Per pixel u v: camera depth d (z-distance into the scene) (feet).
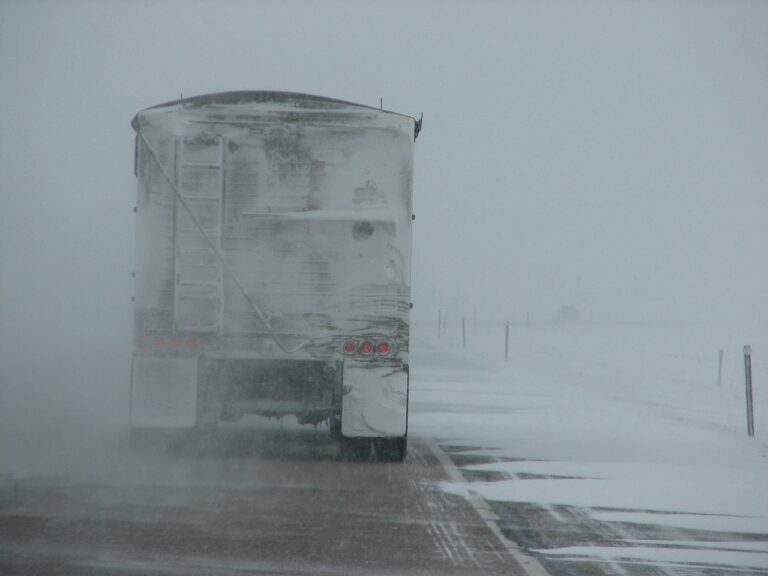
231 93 156.35
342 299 156.87
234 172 156.25
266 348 156.04
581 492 141.49
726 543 113.29
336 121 157.07
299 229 156.46
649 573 99.86
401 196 157.79
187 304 155.84
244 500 128.77
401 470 156.35
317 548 105.70
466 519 122.11
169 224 155.53
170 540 106.93
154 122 155.74
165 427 156.04
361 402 157.17
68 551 101.35
